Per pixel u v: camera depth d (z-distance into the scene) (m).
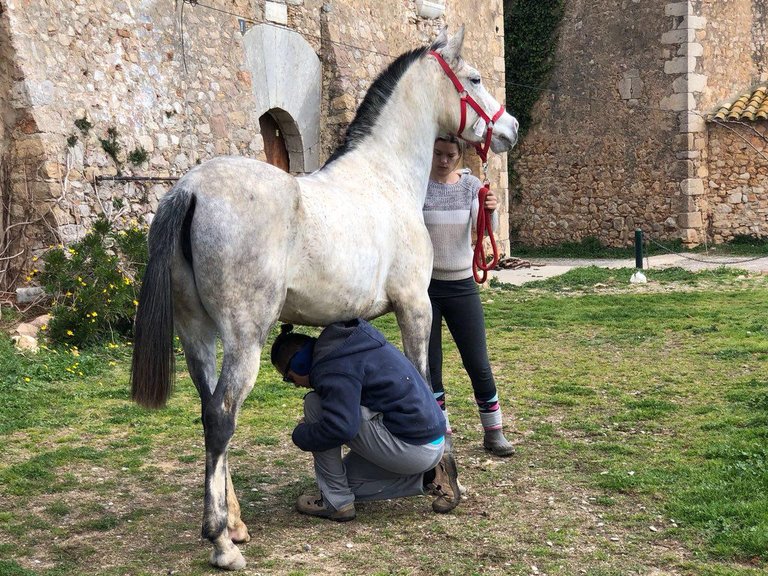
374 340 3.91
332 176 4.05
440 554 3.63
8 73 8.32
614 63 20.14
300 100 12.13
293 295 3.66
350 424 3.76
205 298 3.41
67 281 7.84
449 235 4.78
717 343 8.29
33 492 4.31
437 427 3.98
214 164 3.48
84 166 8.84
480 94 4.64
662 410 5.87
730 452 4.82
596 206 20.70
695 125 19.30
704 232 19.59
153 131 9.74
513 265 16.61
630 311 10.40
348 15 12.80
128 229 9.03
